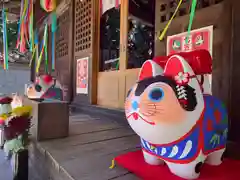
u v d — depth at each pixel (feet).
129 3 9.75
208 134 3.29
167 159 3.38
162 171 3.52
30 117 5.65
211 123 3.34
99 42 11.89
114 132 7.20
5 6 17.01
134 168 3.69
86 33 12.44
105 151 4.99
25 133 5.54
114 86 10.53
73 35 14.15
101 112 10.41
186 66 3.17
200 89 3.25
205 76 3.74
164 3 6.64
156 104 2.98
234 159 4.28
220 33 5.06
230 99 4.81
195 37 5.63
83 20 12.76
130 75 9.44
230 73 4.83
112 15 11.20
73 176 3.50
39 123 5.84
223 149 3.76
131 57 9.99
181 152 3.15
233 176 3.35
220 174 3.42
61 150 5.03
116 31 11.23
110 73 10.84
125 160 4.10
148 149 3.75
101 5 11.60
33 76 23.36
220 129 3.54
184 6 6.03
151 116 2.99
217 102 3.62
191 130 3.10
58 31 16.93
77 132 7.11
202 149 3.20
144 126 3.11
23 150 5.46
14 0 16.66
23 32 15.37
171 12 6.44
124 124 8.57
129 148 5.27
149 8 9.64
